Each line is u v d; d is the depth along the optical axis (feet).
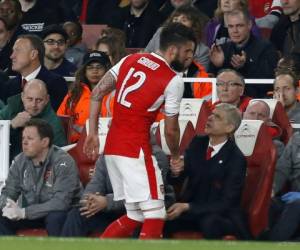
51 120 120.26
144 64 103.81
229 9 142.41
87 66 125.59
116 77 104.42
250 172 111.55
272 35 146.10
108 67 126.11
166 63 103.81
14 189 114.32
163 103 104.32
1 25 146.41
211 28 144.15
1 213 113.60
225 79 120.57
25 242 94.17
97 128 104.78
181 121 115.96
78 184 113.80
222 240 102.42
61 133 120.26
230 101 120.98
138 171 103.50
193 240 97.04
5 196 114.32
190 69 130.82
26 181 113.50
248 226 108.78
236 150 109.29
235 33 136.67
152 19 151.74
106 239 96.53
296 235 109.81
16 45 128.06
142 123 103.65
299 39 143.13
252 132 112.16
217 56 137.18
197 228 109.50
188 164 109.81
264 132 112.16
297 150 114.11
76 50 145.79
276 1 154.20
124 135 103.71
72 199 113.50
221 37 142.82
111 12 158.30
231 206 108.37
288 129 118.83
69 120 124.36
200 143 110.22
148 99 103.24
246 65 136.36
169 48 103.71
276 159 111.04
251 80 125.08
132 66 104.01
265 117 117.60
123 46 136.15
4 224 112.68
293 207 109.29
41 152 113.09
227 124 108.68
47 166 113.19
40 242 94.17
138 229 109.70
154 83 103.30
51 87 127.65
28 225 112.88
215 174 108.78
